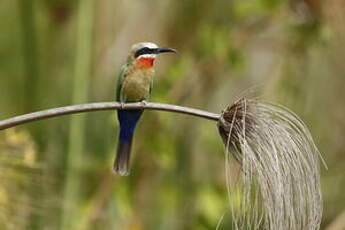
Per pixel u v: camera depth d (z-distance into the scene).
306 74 13.45
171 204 14.29
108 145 13.27
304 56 13.61
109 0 13.18
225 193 14.48
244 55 14.59
